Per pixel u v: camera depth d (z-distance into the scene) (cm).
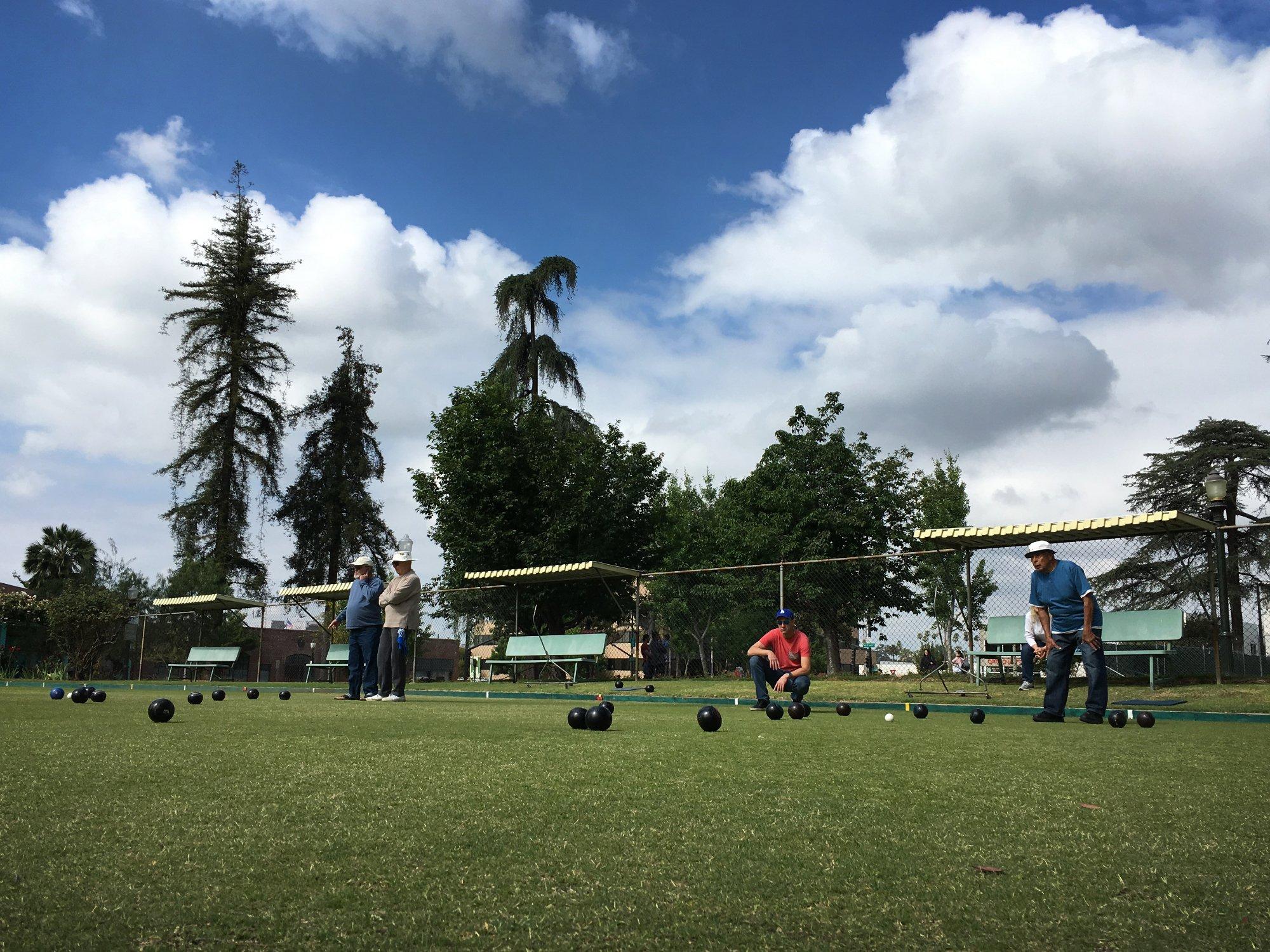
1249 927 189
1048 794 352
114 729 586
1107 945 179
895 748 530
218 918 189
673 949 175
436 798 327
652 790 353
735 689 1491
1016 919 194
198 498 3825
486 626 2269
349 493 4128
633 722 758
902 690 1318
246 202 4175
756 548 2892
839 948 177
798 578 2177
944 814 307
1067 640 838
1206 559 1411
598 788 356
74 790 335
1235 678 1249
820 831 279
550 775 390
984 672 1625
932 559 2055
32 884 210
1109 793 354
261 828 273
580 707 655
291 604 2527
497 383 3062
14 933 178
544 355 4069
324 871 226
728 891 213
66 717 702
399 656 1097
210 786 348
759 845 258
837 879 224
